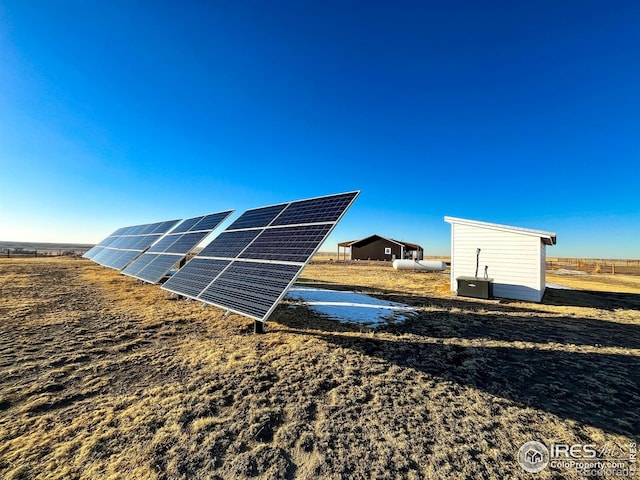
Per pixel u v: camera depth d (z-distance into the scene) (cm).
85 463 287
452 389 456
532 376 507
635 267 4031
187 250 1143
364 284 1659
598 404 423
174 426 347
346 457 306
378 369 517
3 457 290
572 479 286
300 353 573
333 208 729
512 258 1268
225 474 280
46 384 438
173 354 559
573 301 1245
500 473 290
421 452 316
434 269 2559
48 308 873
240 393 424
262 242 843
